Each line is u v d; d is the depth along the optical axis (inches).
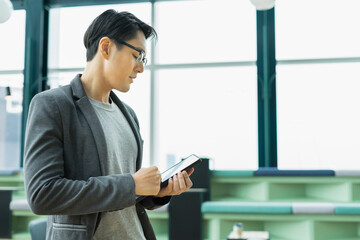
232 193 155.7
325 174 140.5
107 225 36.4
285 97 176.7
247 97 181.6
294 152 174.1
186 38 190.2
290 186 149.8
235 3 187.5
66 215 34.4
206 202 135.4
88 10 198.5
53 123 33.2
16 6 196.7
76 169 34.6
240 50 185.0
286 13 180.7
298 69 177.5
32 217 152.9
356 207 125.9
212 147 183.5
